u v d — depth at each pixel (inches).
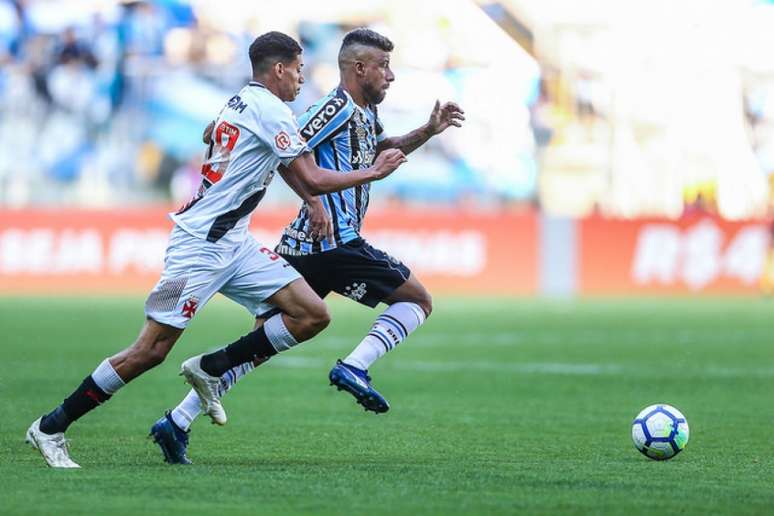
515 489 797.2
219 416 928.9
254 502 735.7
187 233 897.5
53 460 883.4
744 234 3634.4
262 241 3521.2
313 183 901.8
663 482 837.2
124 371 887.1
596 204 4183.1
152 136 4074.8
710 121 4291.3
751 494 789.2
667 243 3641.7
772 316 2827.3
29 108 4025.6
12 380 1573.6
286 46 909.8
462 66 4249.5
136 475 845.8
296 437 1101.1
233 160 896.9
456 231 3627.0
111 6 4094.5
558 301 3339.1
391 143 1072.8
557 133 4222.4
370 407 974.4
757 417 1273.4
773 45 4345.5
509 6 4293.8
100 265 3575.3
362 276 1015.6
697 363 1873.8
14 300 3164.4
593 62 4286.4
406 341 2237.9
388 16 4271.7
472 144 4180.6
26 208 3570.4
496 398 1443.2
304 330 924.6
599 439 1098.7
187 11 4148.6
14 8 4042.8
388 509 716.0
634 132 4252.0
